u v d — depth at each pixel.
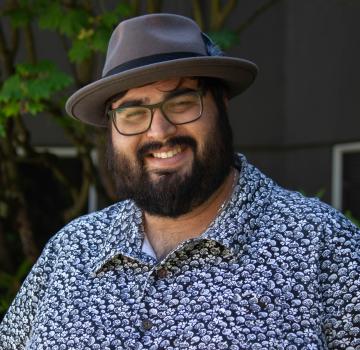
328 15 6.30
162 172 2.34
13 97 4.14
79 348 2.35
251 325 2.19
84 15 4.30
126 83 2.33
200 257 2.31
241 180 2.42
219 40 4.64
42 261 2.66
